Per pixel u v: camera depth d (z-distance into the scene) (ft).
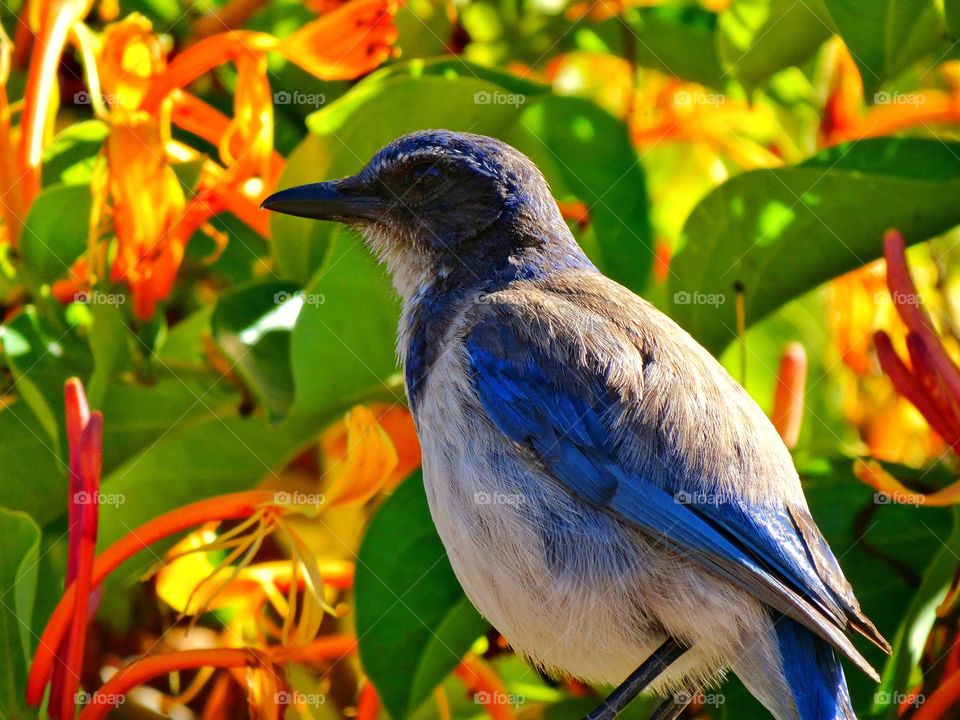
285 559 37.29
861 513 35.06
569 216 40.01
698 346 34.71
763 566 32.22
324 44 34.50
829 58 39.37
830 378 39.40
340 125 35.65
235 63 38.99
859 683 34.99
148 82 34.19
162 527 31.76
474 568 33.17
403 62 39.78
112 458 34.99
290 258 36.91
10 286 36.50
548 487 33.47
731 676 35.45
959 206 33.32
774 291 35.55
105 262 34.32
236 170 34.83
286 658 31.68
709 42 40.45
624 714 37.32
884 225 33.88
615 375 33.60
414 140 36.19
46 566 34.60
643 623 33.27
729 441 32.96
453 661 32.65
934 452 37.35
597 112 37.27
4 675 30.73
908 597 34.50
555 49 41.01
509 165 37.09
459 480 33.76
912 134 37.50
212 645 36.70
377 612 33.09
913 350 32.76
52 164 37.37
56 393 35.45
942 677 32.09
